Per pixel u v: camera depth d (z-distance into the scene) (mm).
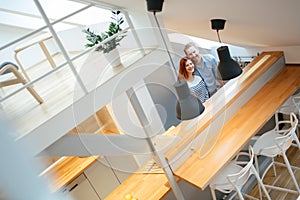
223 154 2633
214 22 2537
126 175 3691
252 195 3082
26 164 521
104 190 3549
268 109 3010
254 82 3314
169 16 2709
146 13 2719
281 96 3127
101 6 2705
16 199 487
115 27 2863
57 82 3301
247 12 2186
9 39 4289
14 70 2893
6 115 564
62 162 3494
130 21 2721
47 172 610
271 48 3725
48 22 2324
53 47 4672
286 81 3365
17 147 516
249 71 3473
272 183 3154
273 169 3273
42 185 548
